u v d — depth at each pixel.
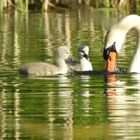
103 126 12.95
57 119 13.49
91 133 12.49
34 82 17.30
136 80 17.53
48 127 12.94
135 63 18.61
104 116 13.69
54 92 16.06
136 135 12.30
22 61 20.17
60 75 18.45
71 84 17.05
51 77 18.09
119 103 14.83
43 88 16.53
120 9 37.75
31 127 12.94
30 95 15.72
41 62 19.00
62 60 18.81
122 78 17.81
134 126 12.91
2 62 20.02
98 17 34.62
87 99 15.27
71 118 13.57
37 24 31.58
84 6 38.50
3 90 16.31
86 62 18.98
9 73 18.45
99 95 15.69
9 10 36.97
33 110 14.24
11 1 37.09
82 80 17.62
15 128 12.88
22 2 36.84
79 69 18.84
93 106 14.57
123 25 18.52
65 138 12.22
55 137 12.29
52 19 33.84
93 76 18.22
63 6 38.38
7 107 14.54
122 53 21.98
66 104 14.77
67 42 24.94
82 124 13.12
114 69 18.52
